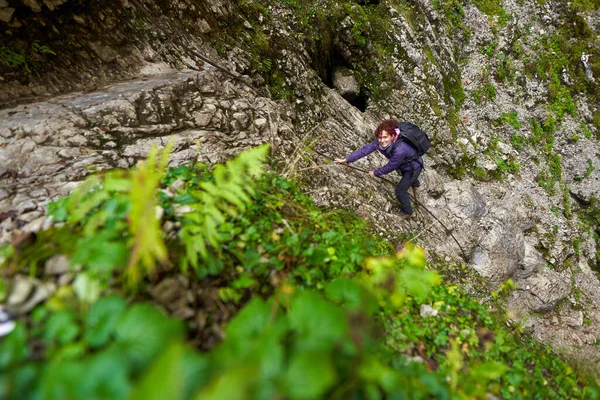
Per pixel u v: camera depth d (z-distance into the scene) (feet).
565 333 21.70
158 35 15.39
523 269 22.59
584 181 30.12
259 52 19.17
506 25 32.73
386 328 7.75
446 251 17.75
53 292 5.34
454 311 9.71
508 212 23.21
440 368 7.41
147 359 3.98
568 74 32.45
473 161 27.55
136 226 4.91
